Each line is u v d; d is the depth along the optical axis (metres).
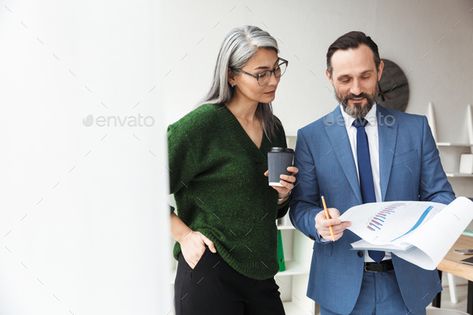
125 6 0.73
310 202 1.21
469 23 2.44
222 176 1.07
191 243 1.06
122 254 0.74
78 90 0.72
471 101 2.59
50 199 0.71
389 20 2.25
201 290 1.06
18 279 0.71
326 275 1.19
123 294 0.74
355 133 1.18
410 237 0.88
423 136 1.18
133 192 0.74
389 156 1.15
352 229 0.97
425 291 1.18
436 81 2.47
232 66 1.05
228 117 1.08
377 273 1.14
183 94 1.88
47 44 0.71
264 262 1.12
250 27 1.05
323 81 2.12
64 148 0.72
